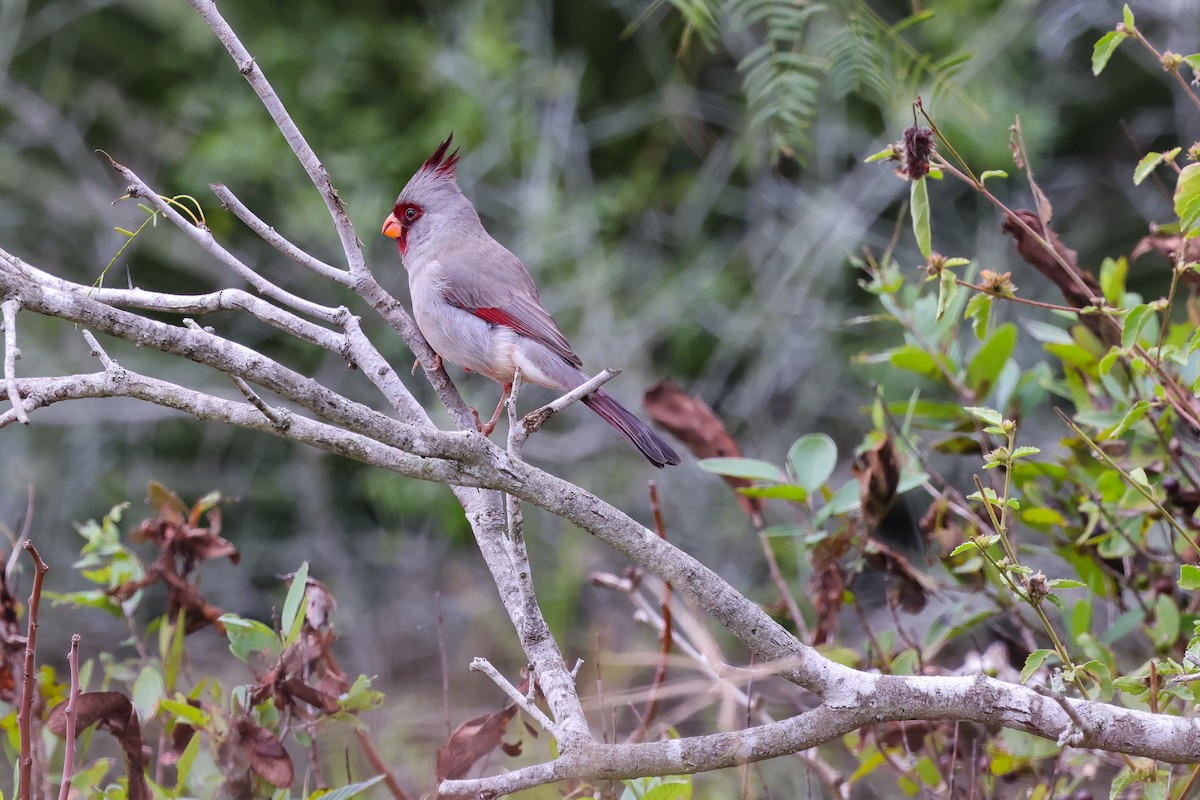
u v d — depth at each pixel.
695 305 17.50
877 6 15.54
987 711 4.89
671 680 9.22
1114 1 16.91
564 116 18.53
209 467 18.02
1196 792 6.26
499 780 4.77
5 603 6.62
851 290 17.56
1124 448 7.57
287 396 4.57
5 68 18.45
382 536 17.19
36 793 6.45
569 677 5.26
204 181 17.66
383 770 6.52
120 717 6.07
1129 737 4.84
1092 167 17.75
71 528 17.27
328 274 6.54
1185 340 7.21
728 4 8.22
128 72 19.02
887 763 7.41
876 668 7.31
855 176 17.47
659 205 18.72
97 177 18.30
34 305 4.45
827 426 16.91
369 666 14.81
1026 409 8.20
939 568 10.45
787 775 9.48
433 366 6.76
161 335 4.50
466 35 18.47
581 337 17.34
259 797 6.23
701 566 4.95
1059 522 7.31
